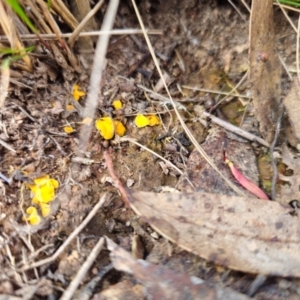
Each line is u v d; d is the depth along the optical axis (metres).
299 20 0.12
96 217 0.10
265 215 0.09
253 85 0.11
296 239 0.09
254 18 0.10
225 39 0.13
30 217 0.10
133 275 0.09
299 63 0.12
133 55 0.13
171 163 0.11
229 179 0.11
